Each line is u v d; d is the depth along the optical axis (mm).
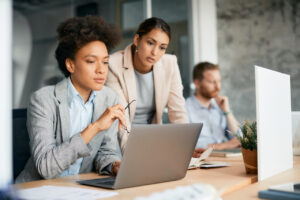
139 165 1005
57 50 1546
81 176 1298
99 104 1561
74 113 1518
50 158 1229
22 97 2639
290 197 794
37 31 2758
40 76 2756
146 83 2119
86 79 1458
